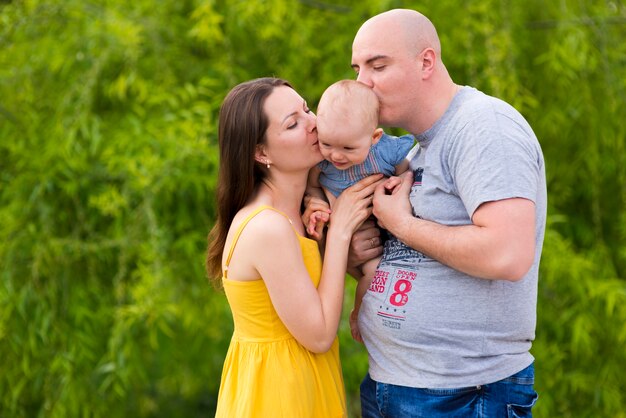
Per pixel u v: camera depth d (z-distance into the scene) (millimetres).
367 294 2139
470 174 1874
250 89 2086
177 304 3678
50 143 3439
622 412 3645
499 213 1824
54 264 3523
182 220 3572
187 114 3385
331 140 1995
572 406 3779
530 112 3660
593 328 3588
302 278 2049
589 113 3656
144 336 3912
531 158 1886
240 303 2121
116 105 3764
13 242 3473
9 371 3602
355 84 2002
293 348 2107
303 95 3775
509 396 2016
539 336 3686
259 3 3465
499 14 3539
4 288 3416
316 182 2244
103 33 3461
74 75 3670
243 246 2072
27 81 3588
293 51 3740
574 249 3922
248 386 2098
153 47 3682
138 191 3393
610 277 3695
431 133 2025
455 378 1983
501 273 1824
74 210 3625
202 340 4098
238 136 2082
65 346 3547
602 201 3943
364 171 2133
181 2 3844
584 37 3492
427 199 2008
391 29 1992
